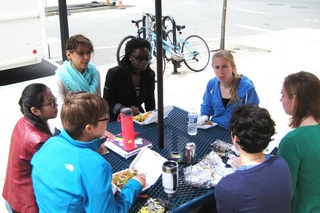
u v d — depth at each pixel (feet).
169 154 7.89
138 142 8.44
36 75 21.97
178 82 20.53
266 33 33.81
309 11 49.65
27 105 6.81
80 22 41.86
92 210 5.12
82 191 5.14
